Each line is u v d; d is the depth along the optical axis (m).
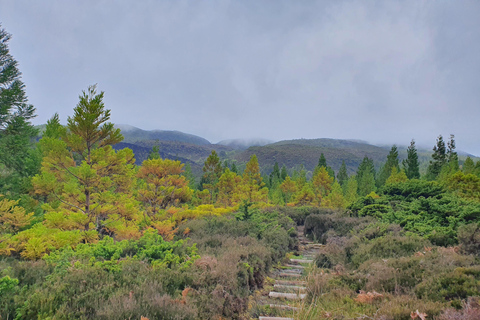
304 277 7.21
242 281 6.11
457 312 3.57
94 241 10.23
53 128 19.72
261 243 9.60
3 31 16.38
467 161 33.56
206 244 9.03
